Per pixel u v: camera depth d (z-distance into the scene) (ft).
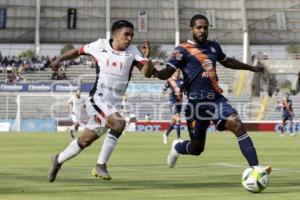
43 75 509.35
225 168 113.80
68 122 407.44
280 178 92.68
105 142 82.02
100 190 76.02
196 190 76.38
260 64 538.88
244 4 567.59
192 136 87.30
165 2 583.17
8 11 568.41
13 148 184.65
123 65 82.69
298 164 126.21
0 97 445.78
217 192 74.28
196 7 585.63
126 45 82.38
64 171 103.91
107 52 82.84
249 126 424.46
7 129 406.00
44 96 448.24
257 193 73.31
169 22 584.81
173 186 81.30
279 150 183.11
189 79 83.10
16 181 86.94
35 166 117.29
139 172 104.42
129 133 352.90
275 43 596.29
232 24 591.37
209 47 83.51
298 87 542.57
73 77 510.58
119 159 139.95
